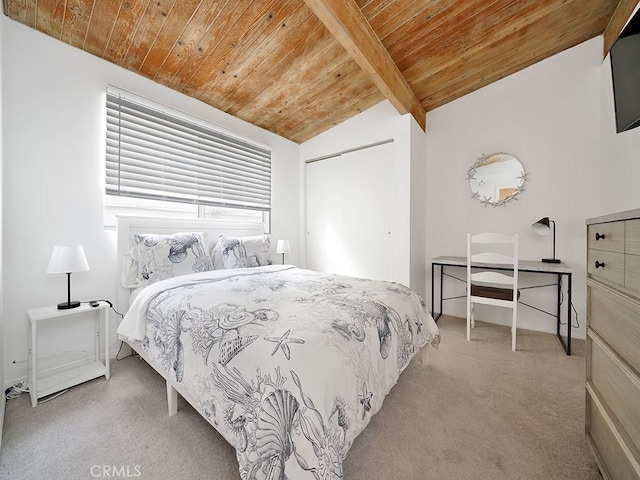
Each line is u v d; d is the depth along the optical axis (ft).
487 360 6.72
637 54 4.23
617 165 7.02
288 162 12.34
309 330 3.44
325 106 10.09
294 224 12.59
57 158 6.11
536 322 8.91
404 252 9.62
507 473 3.52
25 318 5.67
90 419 4.53
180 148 8.41
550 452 3.85
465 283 10.26
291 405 2.72
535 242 8.95
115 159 7.04
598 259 3.45
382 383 3.93
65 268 5.36
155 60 7.01
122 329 5.62
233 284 5.98
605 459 3.31
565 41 8.00
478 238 7.77
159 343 4.81
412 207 9.69
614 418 3.03
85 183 6.52
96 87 6.70
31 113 5.75
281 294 5.12
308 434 2.60
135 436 4.15
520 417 4.59
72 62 6.32
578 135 8.27
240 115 10.05
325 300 4.69
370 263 10.76
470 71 8.84
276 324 3.65
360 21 6.41
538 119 8.84
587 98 8.12
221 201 9.68
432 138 10.98
